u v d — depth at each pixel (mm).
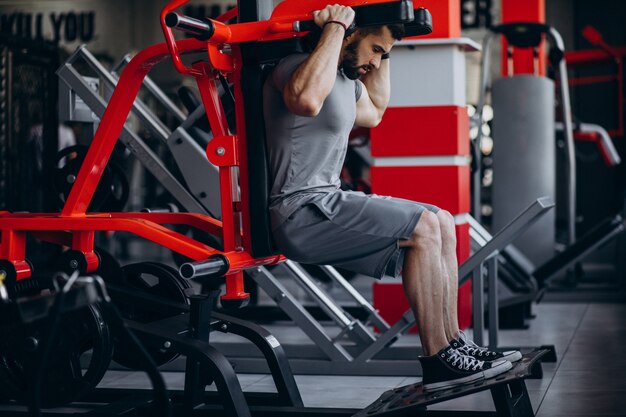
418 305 2844
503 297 5426
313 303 7098
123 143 4191
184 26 2746
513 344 4930
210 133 4375
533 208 3828
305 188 2902
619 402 3484
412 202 2930
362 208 2844
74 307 2201
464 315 5305
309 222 2873
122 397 3525
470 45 5199
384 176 5227
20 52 5828
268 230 2951
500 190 7109
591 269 9414
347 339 5344
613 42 10742
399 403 2740
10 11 12195
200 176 4172
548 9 10875
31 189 6156
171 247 3072
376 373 4152
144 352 2408
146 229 3107
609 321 5844
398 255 2875
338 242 2863
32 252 6176
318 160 2914
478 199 5895
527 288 5809
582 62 8422
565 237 8859
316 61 2738
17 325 2812
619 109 8266
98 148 3309
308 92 2715
